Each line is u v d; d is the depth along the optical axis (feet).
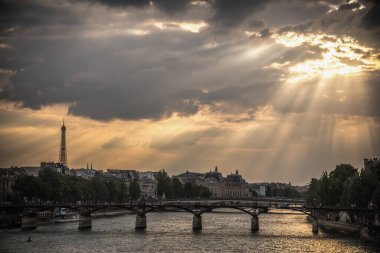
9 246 629.92
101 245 647.97
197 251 606.14
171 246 644.69
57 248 619.26
